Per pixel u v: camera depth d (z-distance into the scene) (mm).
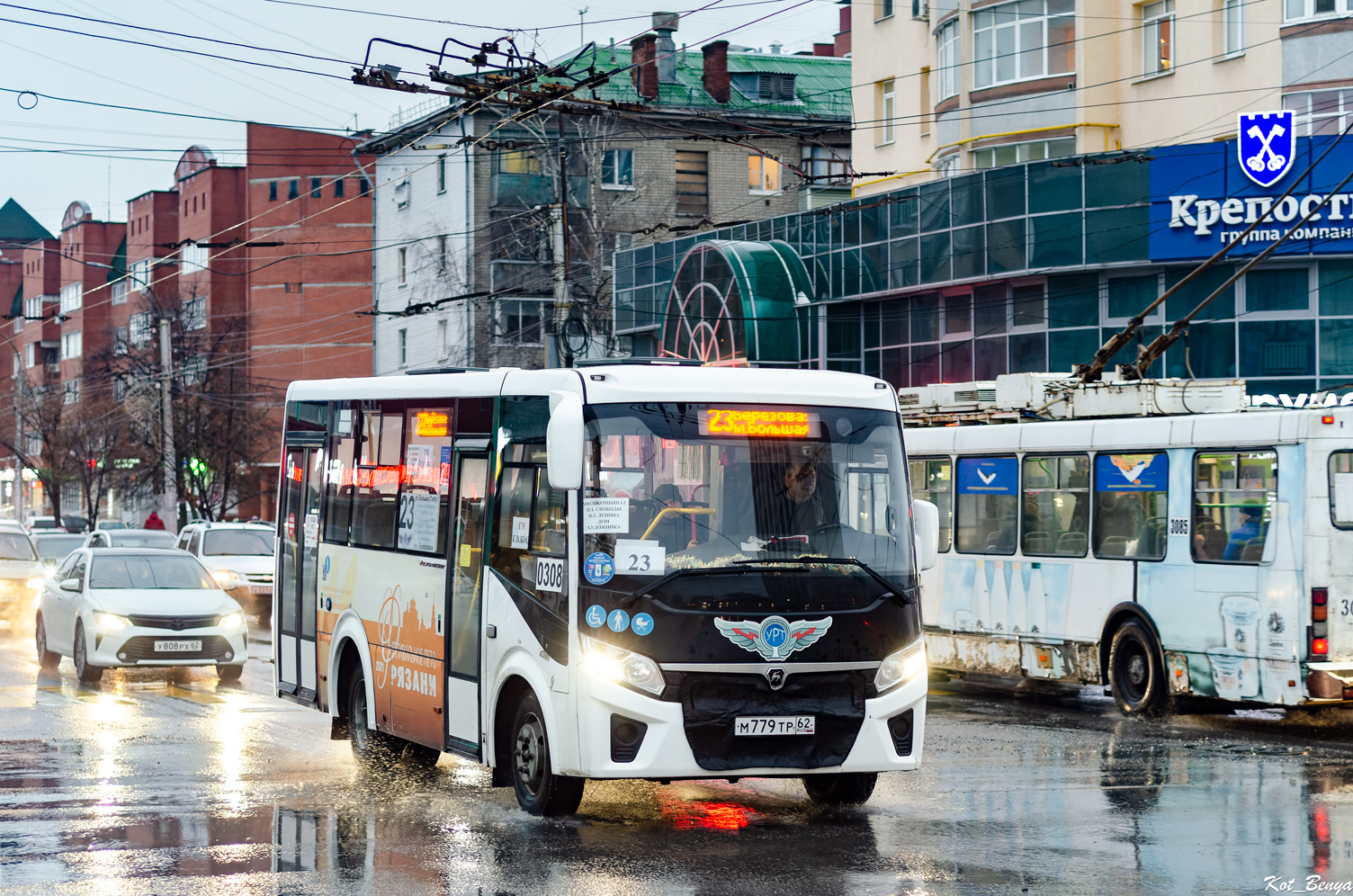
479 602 10141
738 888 7773
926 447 18000
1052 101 36531
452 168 58219
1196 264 32312
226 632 18344
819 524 9430
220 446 62062
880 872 8148
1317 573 13484
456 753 10375
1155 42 35562
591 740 8969
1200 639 14414
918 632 9602
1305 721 15148
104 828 9367
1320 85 32406
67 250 106812
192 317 69125
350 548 12211
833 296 39656
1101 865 8336
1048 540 16281
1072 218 33281
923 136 42781
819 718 9195
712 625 9039
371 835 9141
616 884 7852
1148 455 15094
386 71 22969
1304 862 8398
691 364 10039
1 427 96875
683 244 45906
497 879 7980
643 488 9195
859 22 45750
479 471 10359
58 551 34312
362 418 12297
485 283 57312
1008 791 10797
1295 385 31781
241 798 10430
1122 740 13555
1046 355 34438
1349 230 30922
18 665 20781
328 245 80062
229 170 85188
